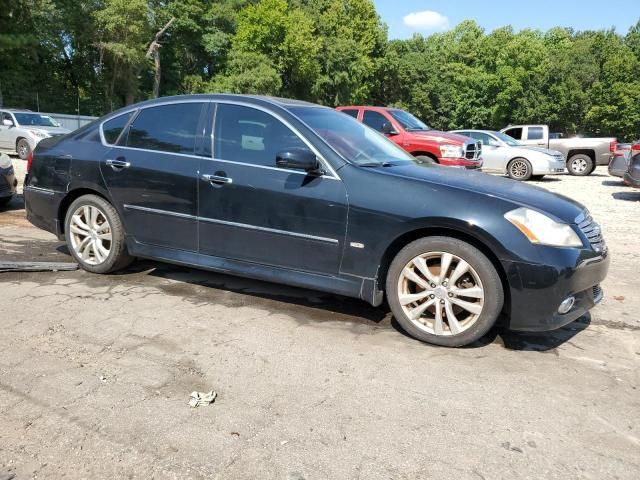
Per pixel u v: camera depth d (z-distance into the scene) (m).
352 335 3.81
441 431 2.65
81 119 34.62
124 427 2.60
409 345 3.67
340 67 57.41
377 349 3.59
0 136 17.30
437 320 3.62
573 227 3.51
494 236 3.39
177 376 3.12
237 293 4.62
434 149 11.19
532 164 16.47
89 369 3.17
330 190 3.82
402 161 4.33
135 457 2.39
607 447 2.57
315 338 3.73
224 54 53.25
